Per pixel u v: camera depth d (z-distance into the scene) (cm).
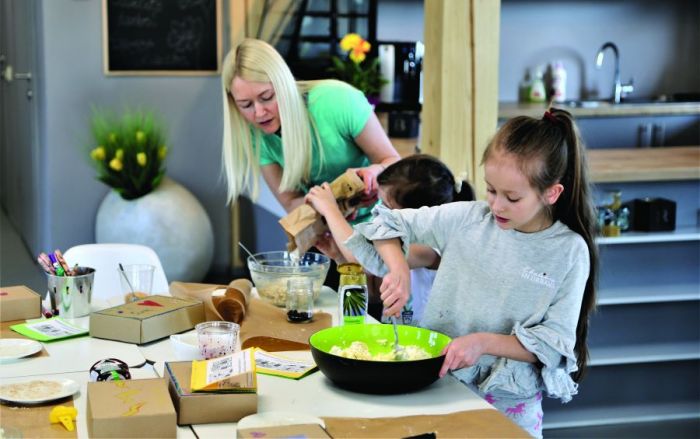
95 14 578
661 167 408
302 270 243
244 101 283
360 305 216
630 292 395
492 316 190
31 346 203
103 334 213
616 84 635
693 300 407
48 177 582
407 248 199
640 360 385
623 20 645
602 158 452
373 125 296
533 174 175
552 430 386
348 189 258
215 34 600
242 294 221
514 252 188
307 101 295
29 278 604
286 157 289
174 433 152
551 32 634
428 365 172
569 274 186
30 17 614
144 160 540
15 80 745
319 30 611
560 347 181
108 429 149
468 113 351
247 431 147
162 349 206
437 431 156
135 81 592
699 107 574
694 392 408
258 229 562
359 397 174
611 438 374
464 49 346
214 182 617
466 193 258
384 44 574
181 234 557
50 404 167
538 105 591
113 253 291
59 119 579
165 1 588
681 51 658
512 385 188
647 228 403
